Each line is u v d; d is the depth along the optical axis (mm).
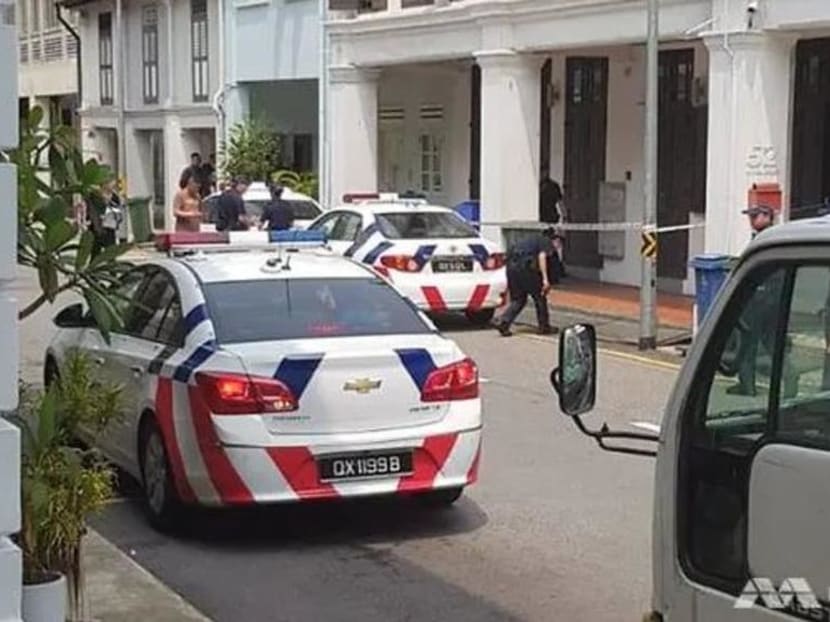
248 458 7707
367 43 25000
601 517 8703
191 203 23672
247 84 30547
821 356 3525
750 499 3600
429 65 25000
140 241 6789
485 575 7594
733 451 3705
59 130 5035
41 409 5289
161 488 8328
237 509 8031
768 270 3688
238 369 7781
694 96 20609
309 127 30031
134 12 35969
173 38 33719
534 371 14734
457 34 22422
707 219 17750
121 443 8820
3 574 4047
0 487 4004
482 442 10922
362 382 7906
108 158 38906
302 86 30344
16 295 4711
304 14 27500
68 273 4992
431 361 8109
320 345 7988
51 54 42625
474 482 8656
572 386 4121
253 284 8633
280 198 21984
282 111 30719
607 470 9945
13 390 3990
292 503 7820
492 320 18578
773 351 3648
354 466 7875
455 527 8516
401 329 8391
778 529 3512
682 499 3850
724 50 17203
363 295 8641
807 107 19000
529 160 21547
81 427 5641
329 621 6887
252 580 7539
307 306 8453
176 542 8242
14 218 3977
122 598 6906
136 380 8602
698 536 3795
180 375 8055
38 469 5320
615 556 7891
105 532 8438
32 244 4848
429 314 18484
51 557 5477
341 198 24922
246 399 7734
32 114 4996
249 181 27797
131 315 8617
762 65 16984
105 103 38281
